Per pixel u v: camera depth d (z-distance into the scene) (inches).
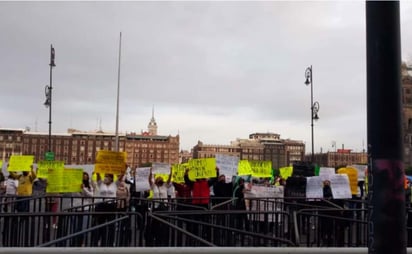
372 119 99.0
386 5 99.0
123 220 315.6
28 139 5211.6
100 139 5565.9
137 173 573.9
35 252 131.2
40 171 594.2
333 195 530.3
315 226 382.3
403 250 96.4
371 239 98.8
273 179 887.7
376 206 97.6
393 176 96.6
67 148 5388.8
